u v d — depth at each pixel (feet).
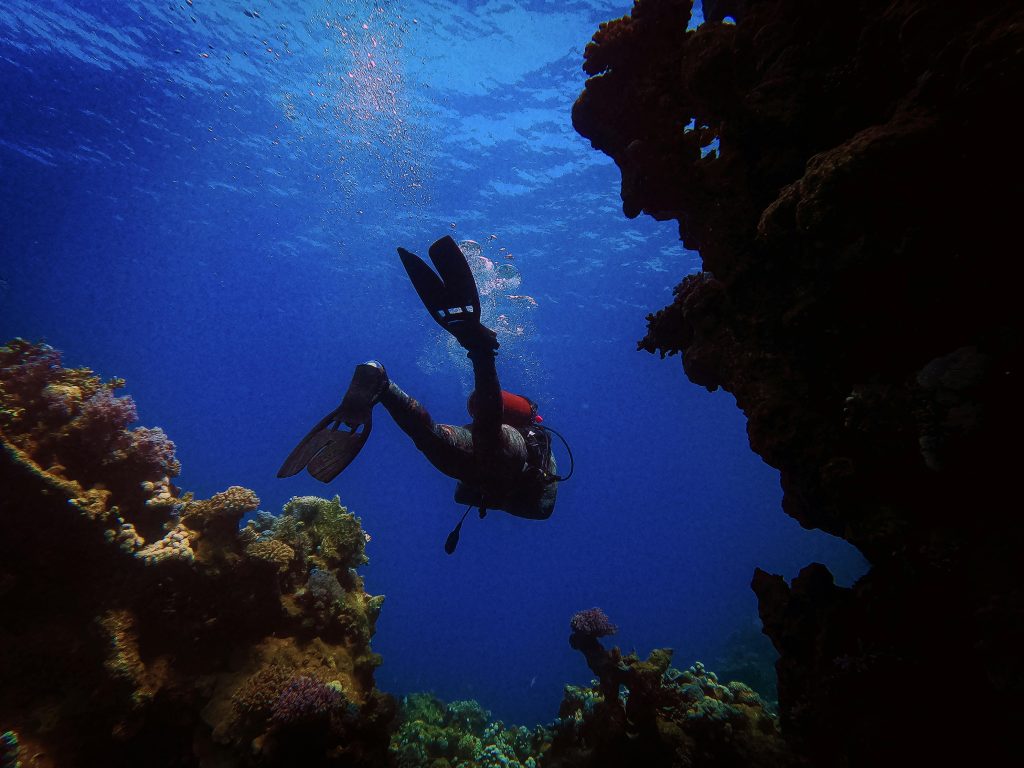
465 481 11.12
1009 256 5.97
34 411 12.37
